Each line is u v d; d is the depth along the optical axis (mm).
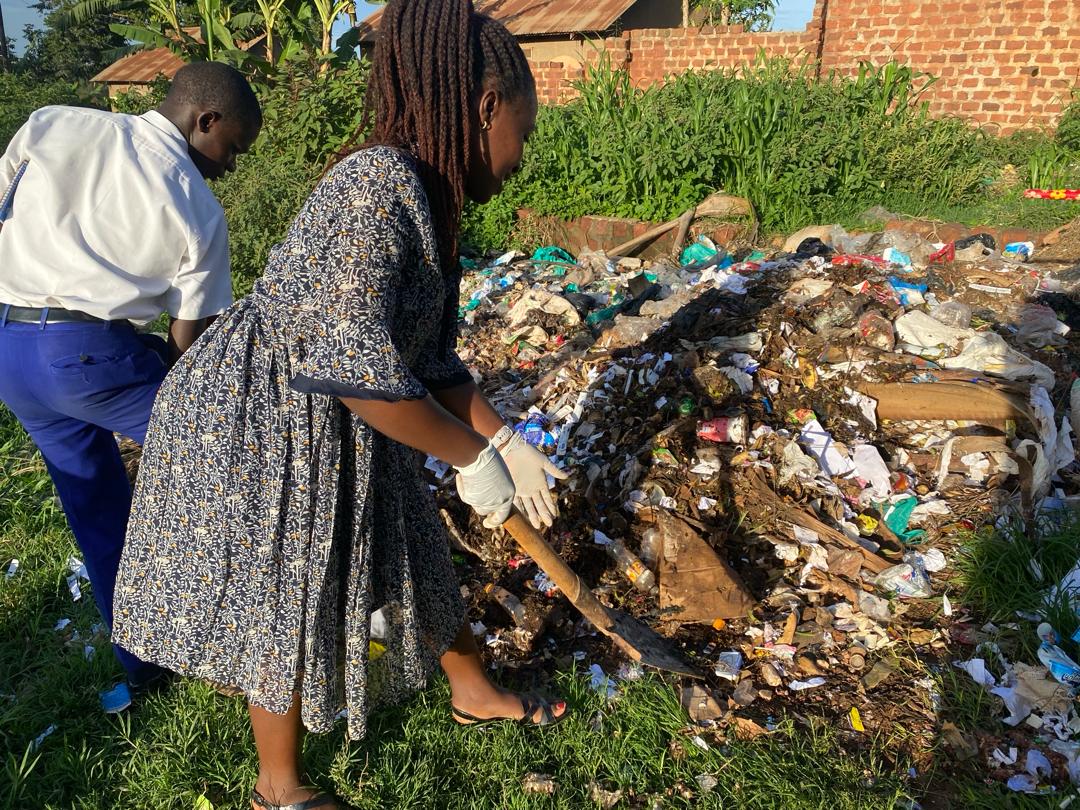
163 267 2291
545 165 7379
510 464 1908
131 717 2477
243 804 2174
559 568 2131
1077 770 2150
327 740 2318
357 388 1487
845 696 2438
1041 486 3035
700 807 2104
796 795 2094
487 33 1633
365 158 1562
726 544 2979
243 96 2457
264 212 6453
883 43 9258
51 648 2824
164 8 12375
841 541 2939
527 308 5152
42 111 2252
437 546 2088
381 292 1512
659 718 2355
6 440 4129
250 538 1691
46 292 2193
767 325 3816
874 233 5648
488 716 2340
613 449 3389
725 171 7113
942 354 3725
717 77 8266
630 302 4934
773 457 3244
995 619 2633
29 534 3428
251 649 1767
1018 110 8648
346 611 1817
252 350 1649
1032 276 4488
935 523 3041
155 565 1782
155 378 2338
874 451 3277
